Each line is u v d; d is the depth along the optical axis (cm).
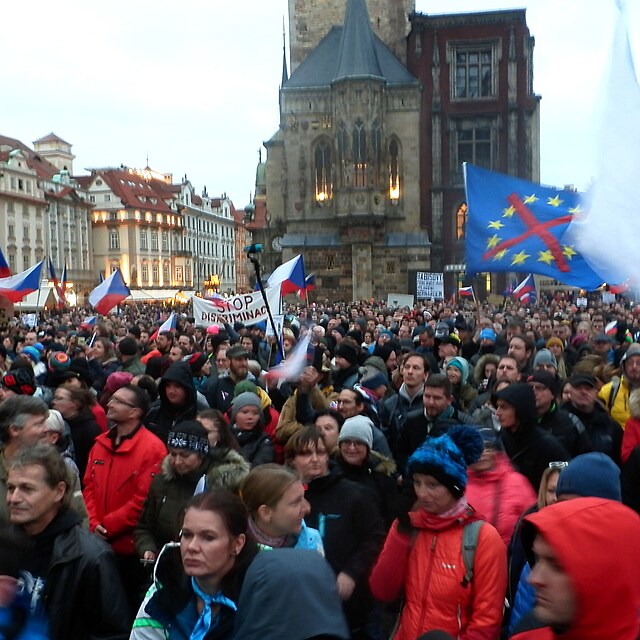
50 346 1401
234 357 959
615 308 2898
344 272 5672
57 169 11262
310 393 761
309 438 498
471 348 1421
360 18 5612
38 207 9494
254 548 348
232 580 336
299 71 5872
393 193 5778
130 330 1769
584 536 210
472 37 5744
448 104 5800
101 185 11469
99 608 394
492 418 685
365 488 505
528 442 570
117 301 2269
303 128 5750
